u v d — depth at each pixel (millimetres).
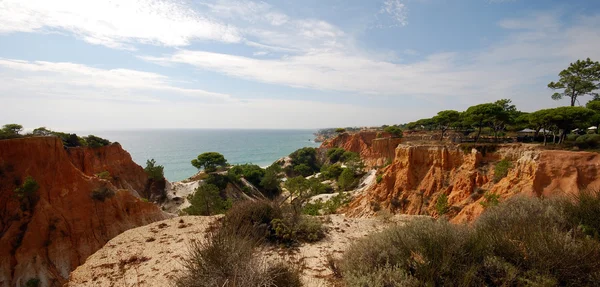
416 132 74062
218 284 3953
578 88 35031
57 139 29141
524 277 3955
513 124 34438
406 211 28938
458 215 22531
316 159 110250
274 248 7527
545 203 7312
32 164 26797
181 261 6477
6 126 37344
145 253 7117
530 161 21219
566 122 24047
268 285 4039
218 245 4625
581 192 6773
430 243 4742
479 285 3906
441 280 4082
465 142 31531
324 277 5629
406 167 31922
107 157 48219
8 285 21812
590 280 3744
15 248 23172
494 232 5293
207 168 70875
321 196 48656
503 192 21578
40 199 25672
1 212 24234
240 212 8602
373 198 32500
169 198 51719
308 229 8570
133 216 31062
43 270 23328
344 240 8320
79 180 28781
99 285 5602
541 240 4422
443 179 28312
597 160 18484
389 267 4586
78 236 26312
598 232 5203
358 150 101500
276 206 9453
